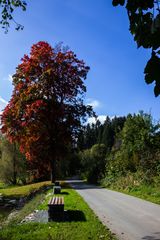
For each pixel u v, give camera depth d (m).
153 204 17.41
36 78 36.44
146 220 12.59
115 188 29.56
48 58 36.09
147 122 33.25
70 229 10.43
